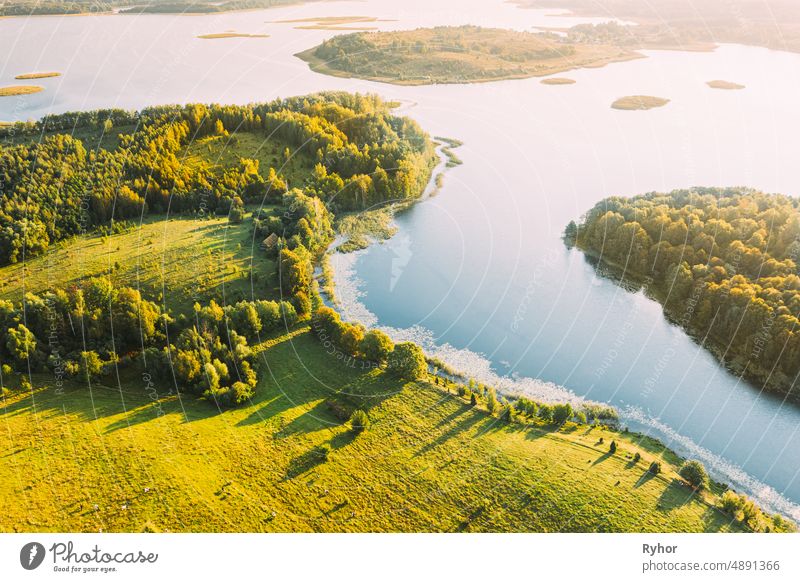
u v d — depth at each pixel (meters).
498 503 68.94
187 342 91.94
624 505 68.69
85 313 96.12
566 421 86.31
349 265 134.00
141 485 68.19
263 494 69.19
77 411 81.00
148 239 126.31
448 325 113.75
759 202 129.75
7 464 69.81
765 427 88.62
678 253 122.69
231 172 151.12
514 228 152.75
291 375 93.38
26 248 118.19
